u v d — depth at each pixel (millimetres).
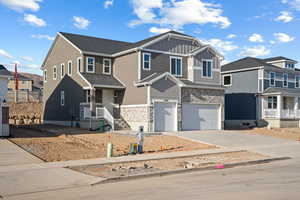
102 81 27203
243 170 12250
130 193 8344
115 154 15320
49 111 33906
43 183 9469
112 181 10008
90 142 18750
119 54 28250
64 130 24516
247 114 36500
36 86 83000
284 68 38844
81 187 9094
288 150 18562
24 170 11211
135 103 26266
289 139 24781
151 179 10398
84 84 26953
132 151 15461
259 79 35906
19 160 12992
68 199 7777
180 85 26422
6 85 19859
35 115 37156
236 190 8617
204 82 29516
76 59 28750
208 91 28625
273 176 10859
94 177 10195
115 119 26281
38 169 11406
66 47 30641
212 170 12273
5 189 8773
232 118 38031
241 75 37812
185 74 29328
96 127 25188
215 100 29109
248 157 15445
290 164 13953
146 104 24938
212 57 30297
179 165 12820
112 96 28562
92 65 28438
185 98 26969
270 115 34781
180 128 26312
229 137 23766
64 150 15852
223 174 11320
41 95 50031
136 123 25922
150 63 27000
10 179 9914
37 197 8000
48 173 10797
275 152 17672
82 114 26844
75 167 12023
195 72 28938
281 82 38344
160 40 27797
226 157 15297
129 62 27375
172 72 28484
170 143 19703
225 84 39781
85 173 10883
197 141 21109
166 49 28219
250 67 36469
